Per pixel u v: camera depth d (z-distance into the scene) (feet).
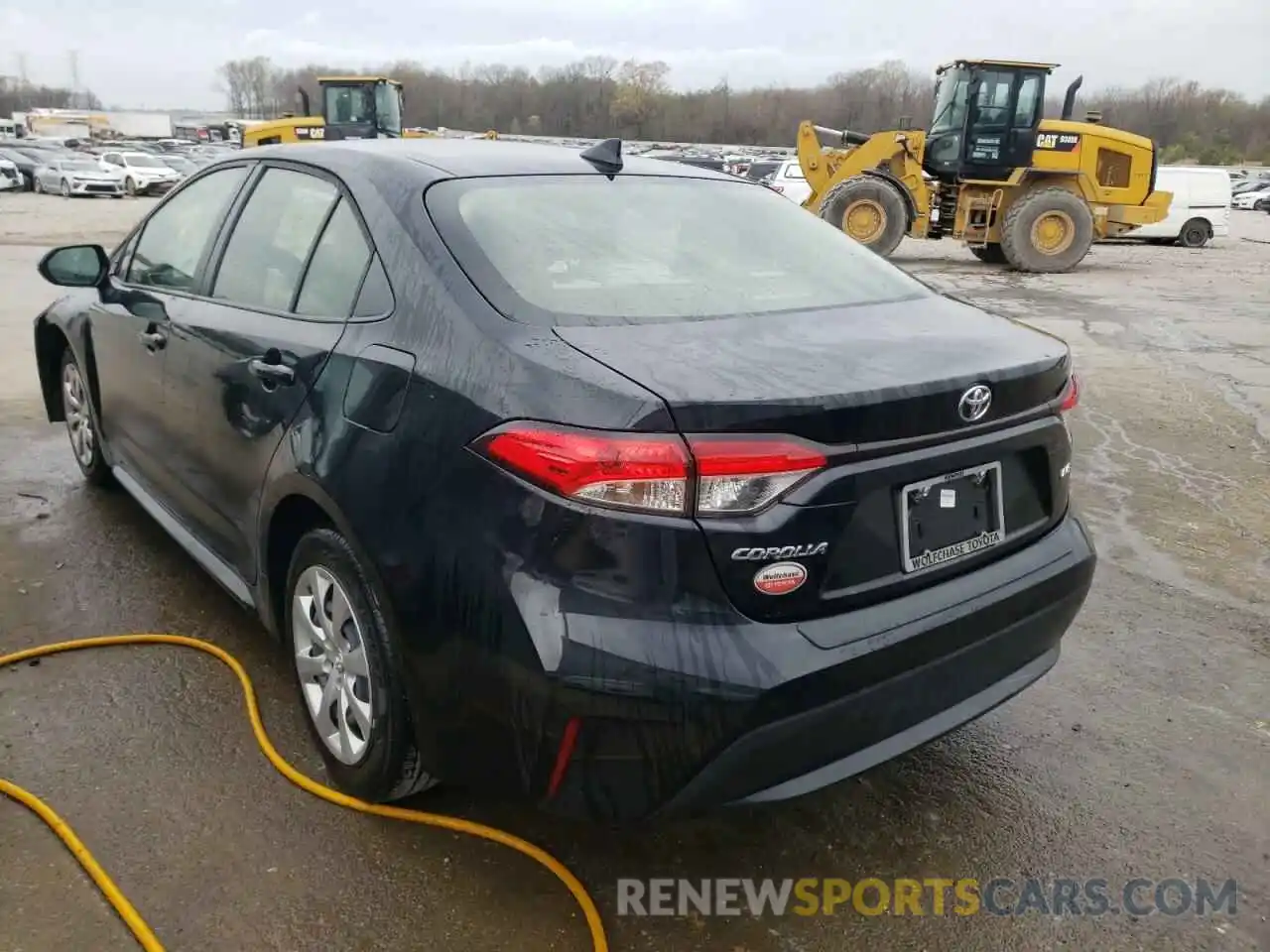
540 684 6.66
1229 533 16.08
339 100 72.38
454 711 7.31
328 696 8.89
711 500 6.55
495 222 8.66
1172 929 7.93
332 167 9.80
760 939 7.68
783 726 6.78
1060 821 9.14
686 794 6.78
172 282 11.90
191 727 9.87
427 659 7.39
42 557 13.42
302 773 9.23
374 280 8.55
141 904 7.65
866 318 8.71
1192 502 17.48
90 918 7.50
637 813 6.85
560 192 9.46
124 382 12.85
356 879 8.01
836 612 7.10
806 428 6.73
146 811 8.65
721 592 6.66
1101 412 23.68
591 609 6.60
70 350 15.08
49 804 8.67
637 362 7.06
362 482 7.81
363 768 8.46
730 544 6.61
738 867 8.44
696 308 8.32
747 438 6.59
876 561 7.27
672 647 6.52
